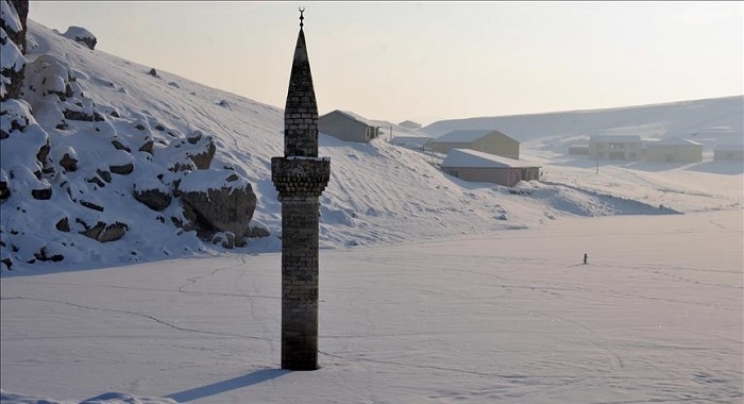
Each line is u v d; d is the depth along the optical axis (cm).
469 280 3809
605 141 18238
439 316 2838
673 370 2041
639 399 1758
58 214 4316
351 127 9588
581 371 2020
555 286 3628
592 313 2916
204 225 5000
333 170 7662
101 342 2328
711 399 1764
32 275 3741
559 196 9369
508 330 2583
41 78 5447
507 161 10262
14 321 2627
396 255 4988
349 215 6506
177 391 1794
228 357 2170
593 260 4719
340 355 2211
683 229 7169
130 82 7462
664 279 3897
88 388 1805
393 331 2558
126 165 5053
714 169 16375
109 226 4478
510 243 5878
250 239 5116
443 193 8294
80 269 3978
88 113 5466
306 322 2050
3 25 5341
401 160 9275
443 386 1859
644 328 2627
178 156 5422
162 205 4912
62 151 4797
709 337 2478
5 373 1941
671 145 17625
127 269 4022
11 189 4291
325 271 4125
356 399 1739
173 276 3784
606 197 9631
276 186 2075
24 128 4638
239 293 3297
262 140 7856
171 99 7731
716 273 4141
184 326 2588
